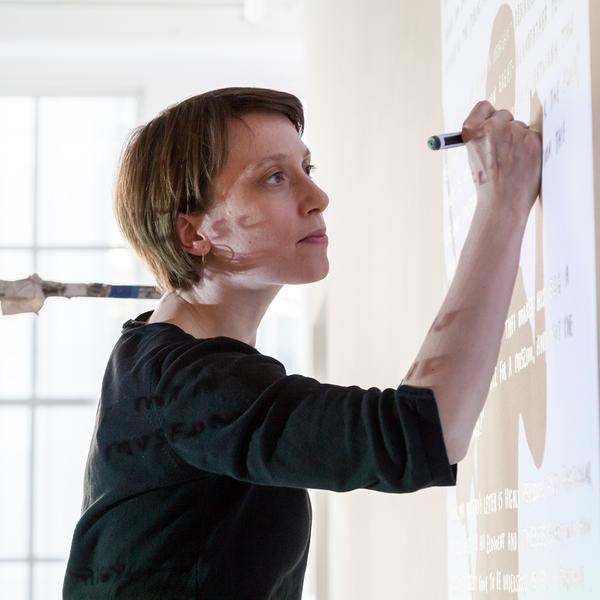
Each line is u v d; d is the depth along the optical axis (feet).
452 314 4.72
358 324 12.02
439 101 7.76
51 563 25.63
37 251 26.00
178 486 5.31
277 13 23.59
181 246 5.82
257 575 5.44
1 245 25.99
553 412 4.80
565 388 4.61
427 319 8.14
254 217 5.72
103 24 23.54
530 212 5.28
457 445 4.58
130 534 5.37
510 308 5.73
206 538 5.35
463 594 6.87
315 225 5.87
